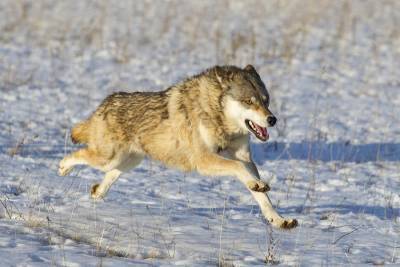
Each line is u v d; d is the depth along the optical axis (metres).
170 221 28.64
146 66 74.31
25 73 67.88
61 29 91.94
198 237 26.38
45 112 54.00
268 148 46.75
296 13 106.69
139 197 33.19
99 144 31.73
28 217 27.64
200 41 88.06
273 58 79.19
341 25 96.56
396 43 90.31
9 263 21.36
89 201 31.47
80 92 62.06
